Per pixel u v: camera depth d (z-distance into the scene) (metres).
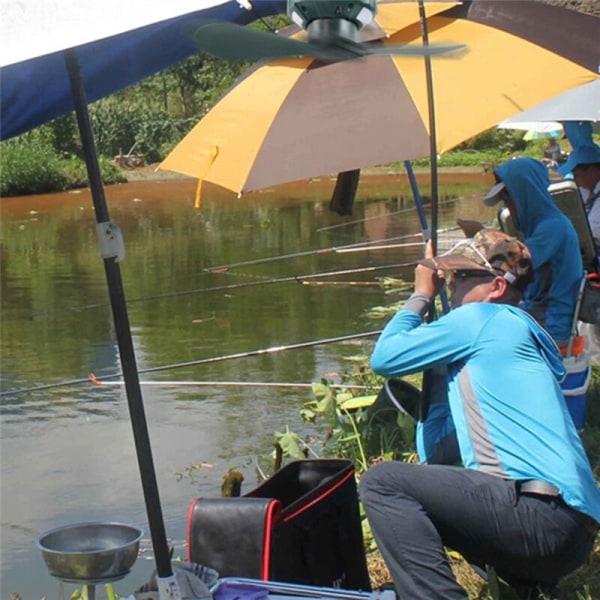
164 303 11.74
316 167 4.27
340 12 2.65
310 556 3.60
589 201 6.42
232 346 9.74
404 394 5.71
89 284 13.29
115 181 28.64
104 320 11.05
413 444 5.46
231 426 7.51
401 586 3.29
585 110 5.59
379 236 16.30
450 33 4.51
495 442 3.34
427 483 3.31
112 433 7.60
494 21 4.57
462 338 3.41
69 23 2.49
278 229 17.84
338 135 4.36
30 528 6.04
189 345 9.84
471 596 3.94
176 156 4.76
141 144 32.31
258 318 10.83
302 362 9.09
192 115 36.03
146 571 5.31
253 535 3.45
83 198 25.36
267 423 7.54
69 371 9.20
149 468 3.09
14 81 3.54
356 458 5.69
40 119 3.91
